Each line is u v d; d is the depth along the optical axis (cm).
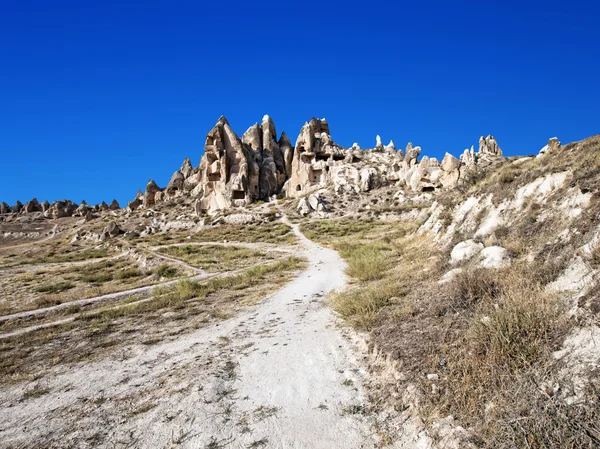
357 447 367
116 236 6097
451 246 1148
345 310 820
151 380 596
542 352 393
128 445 404
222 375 573
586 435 279
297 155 7594
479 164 5434
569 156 1033
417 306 689
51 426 470
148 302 1308
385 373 503
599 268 479
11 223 9494
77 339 919
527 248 750
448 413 375
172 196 9662
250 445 383
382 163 7012
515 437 305
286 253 2922
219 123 7219
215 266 2470
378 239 2828
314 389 498
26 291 2148
